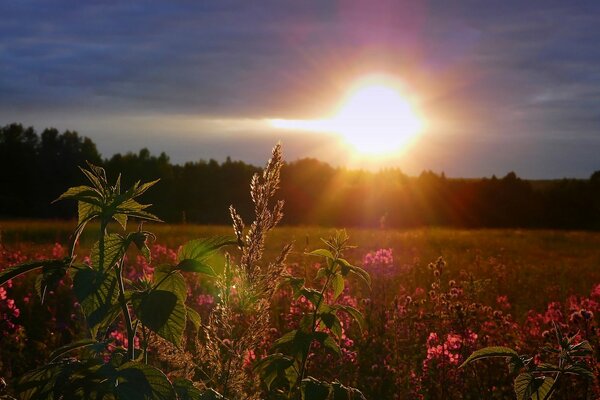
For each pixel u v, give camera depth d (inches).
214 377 89.0
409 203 2950.3
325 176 3688.5
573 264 726.5
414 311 239.5
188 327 186.4
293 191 3380.9
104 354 86.4
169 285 81.5
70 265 76.5
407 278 416.2
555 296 399.2
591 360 165.2
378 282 314.8
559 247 1144.8
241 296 85.8
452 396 188.7
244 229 86.7
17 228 1092.5
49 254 427.8
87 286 75.0
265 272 86.7
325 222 2677.2
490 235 1366.9
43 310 266.8
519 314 331.9
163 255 389.4
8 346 217.6
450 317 213.2
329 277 111.1
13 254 398.9
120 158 4756.4
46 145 4857.3
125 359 79.0
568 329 180.5
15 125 4857.3
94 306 74.6
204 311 209.3
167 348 90.2
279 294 264.7
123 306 77.3
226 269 86.9
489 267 570.3
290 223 2285.9
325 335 107.7
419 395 189.0
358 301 272.5
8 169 4660.4
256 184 86.7
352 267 109.8
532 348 200.7
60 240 847.1
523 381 100.5
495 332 218.4
